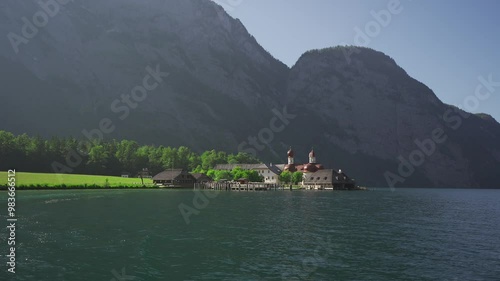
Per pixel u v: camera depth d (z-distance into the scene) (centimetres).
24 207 6762
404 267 3047
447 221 6016
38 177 13825
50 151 18588
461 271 2955
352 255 3431
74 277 2714
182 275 2811
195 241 4000
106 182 13925
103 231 4459
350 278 2755
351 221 5747
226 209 7350
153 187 15000
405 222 5762
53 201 7994
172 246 3744
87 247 3622
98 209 6738
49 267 2934
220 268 2991
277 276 2795
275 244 3884
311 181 19100
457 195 17462
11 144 17612
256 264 3111
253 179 18550
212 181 17950
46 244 3706
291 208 7756
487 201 12388
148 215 6034
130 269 2939
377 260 3259
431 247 3816
